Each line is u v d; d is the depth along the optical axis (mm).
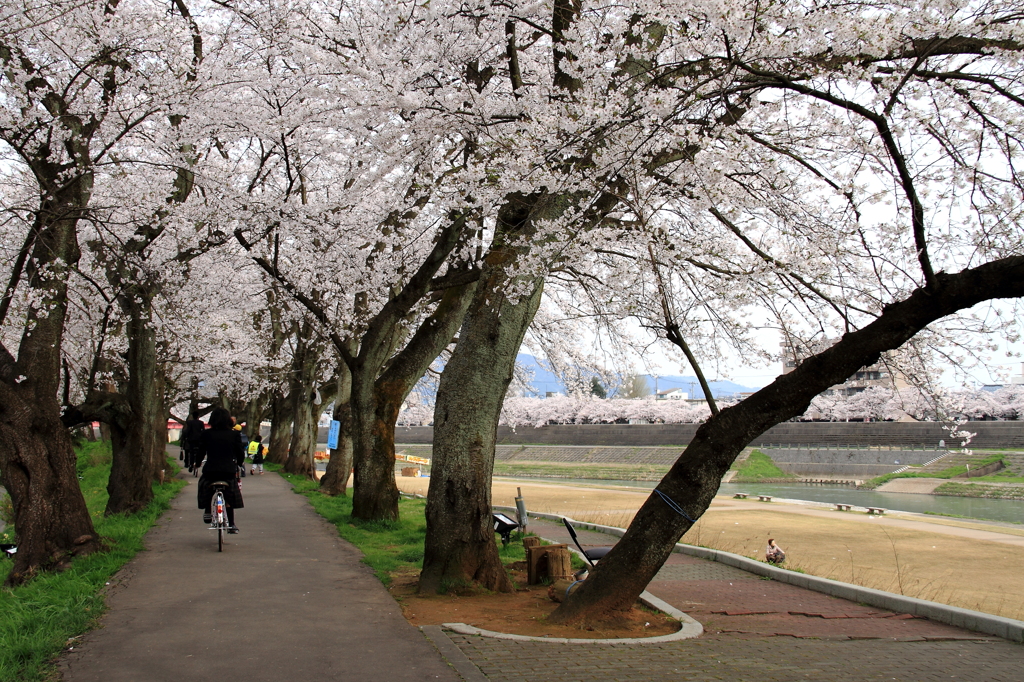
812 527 19141
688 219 10297
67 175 10086
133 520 12789
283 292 15719
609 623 6730
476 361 8484
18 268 8922
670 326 6941
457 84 9914
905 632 7129
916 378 9414
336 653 5391
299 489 21969
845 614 7957
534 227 8336
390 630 6086
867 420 63062
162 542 10648
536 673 5172
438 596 7781
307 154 14570
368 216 14023
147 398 14406
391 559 9609
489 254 9156
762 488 49031
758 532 18031
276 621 6285
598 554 8953
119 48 10961
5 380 8633
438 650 5543
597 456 68812
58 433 8805
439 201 10688
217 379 28828
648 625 6906
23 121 9656
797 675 5426
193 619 6301
